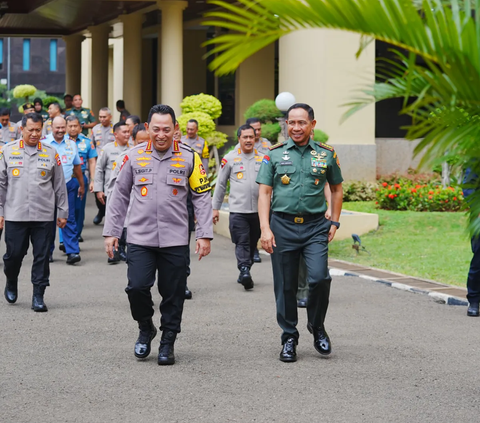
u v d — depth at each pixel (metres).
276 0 3.41
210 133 17.70
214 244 13.60
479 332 7.35
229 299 8.80
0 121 15.70
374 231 13.88
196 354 6.45
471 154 3.72
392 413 5.01
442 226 14.03
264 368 6.04
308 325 6.52
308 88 18.20
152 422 4.80
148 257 6.12
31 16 29.34
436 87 3.61
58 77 55.28
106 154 11.97
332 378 5.79
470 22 3.43
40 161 8.20
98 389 5.48
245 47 3.53
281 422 4.81
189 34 27.30
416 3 3.61
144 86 31.59
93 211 17.97
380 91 3.86
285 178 6.24
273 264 6.34
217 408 5.07
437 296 8.98
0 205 8.18
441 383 5.69
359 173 17.98
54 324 7.51
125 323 7.58
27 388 5.49
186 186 6.27
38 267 8.12
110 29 29.64
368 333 7.25
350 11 3.43
